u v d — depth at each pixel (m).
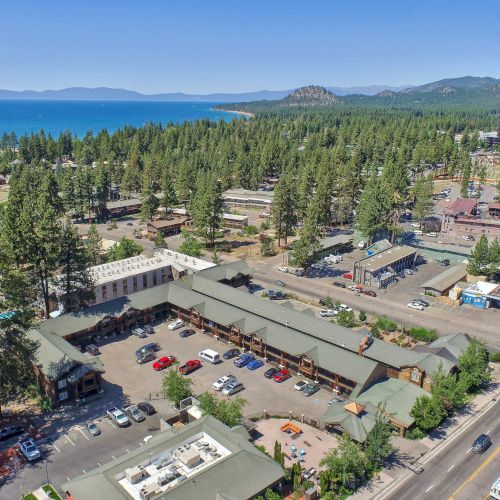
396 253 130.38
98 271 109.81
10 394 71.50
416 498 53.66
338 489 54.78
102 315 90.38
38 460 59.72
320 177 193.12
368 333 82.31
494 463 59.09
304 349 77.56
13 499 53.38
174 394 68.44
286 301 100.25
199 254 140.00
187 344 89.69
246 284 114.81
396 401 66.81
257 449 55.81
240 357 83.19
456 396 66.94
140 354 83.88
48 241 90.12
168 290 100.56
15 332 68.69
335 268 132.75
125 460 52.06
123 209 196.50
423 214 171.75
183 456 52.41
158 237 146.00
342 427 62.72
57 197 151.12
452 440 63.47
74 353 75.81
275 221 148.62
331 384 75.19
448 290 113.62
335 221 181.12
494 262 117.44
